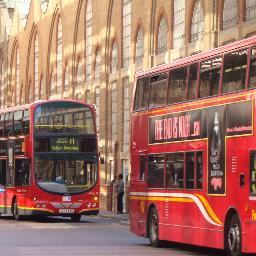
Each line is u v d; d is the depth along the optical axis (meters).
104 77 75.00
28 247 33.81
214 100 29.44
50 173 53.06
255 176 26.34
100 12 76.62
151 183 34.94
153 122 34.84
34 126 52.88
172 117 32.97
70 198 53.16
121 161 70.81
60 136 53.19
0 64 114.38
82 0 82.50
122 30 71.94
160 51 63.62
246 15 49.25
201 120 30.39
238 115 27.53
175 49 59.84
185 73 32.06
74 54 84.75
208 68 30.16
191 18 57.38
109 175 74.06
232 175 27.75
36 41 98.81
